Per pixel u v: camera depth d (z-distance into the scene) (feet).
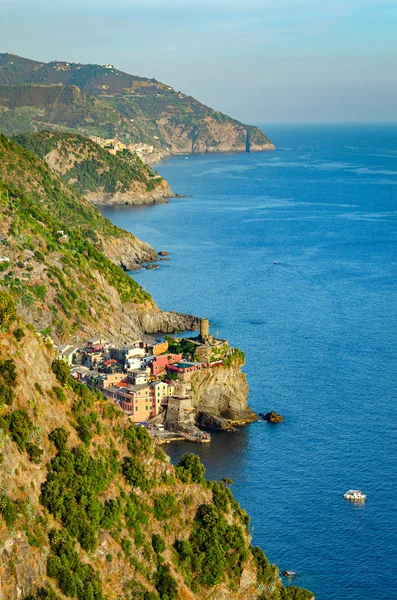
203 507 603.67
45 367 585.63
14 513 481.87
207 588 572.92
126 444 602.03
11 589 464.65
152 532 571.69
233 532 600.39
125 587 531.91
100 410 604.49
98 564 525.75
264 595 598.75
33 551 485.15
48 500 515.09
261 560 609.01
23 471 510.99
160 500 588.09
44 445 539.70
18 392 539.70
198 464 630.33
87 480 545.03
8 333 564.71
